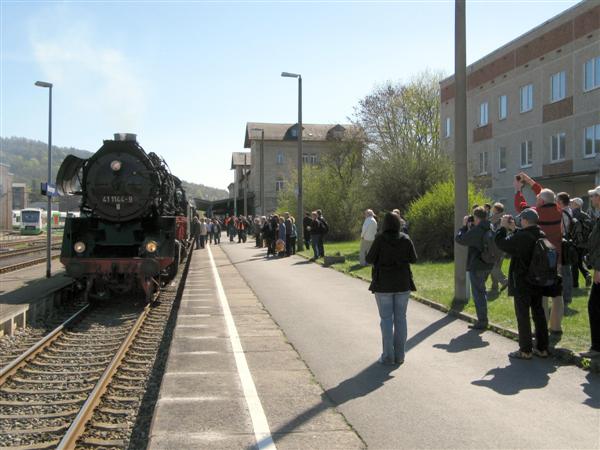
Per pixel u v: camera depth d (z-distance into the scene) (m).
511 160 29.81
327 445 4.52
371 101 48.44
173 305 13.31
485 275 8.65
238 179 87.50
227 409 5.34
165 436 4.69
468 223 10.08
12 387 7.12
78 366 8.09
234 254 26.25
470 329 8.72
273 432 4.78
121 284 13.03
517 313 7.02
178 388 5.96
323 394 5.77
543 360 6.93
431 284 13.05
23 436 5.55
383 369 6.66
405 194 23.70
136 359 8.37
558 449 4.41
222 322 9.59
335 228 33.31
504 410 5.26
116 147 13.62
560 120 25.80
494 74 31.27
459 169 10.43
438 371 6.55
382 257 6.82
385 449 4.45
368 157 29.69
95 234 13.57
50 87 17.48
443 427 4.87
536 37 27.42
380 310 6.89
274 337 8.43
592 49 23.64
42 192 15.27
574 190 25.09
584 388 5.86
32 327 10.85
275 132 72.88
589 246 6.77
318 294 12.80
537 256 6.79
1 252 29.16
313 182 34.94
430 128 47.62
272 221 24.55
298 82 26.06
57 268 21.05
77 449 5.19
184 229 20.48
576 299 10.06
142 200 13.46
